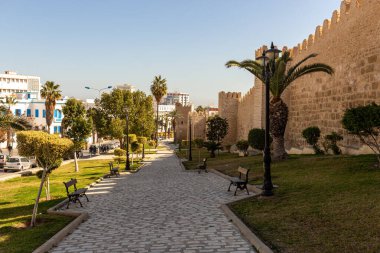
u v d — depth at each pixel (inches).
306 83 1173.1
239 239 325.1
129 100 2335.1
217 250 295.1
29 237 359.9
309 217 358.6
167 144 3816.4
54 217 452.8
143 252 298.7
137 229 375.2
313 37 1137.4
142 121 2375.7
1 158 1400.1
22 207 564.4
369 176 492.4
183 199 539.5
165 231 361.7
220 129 1637.6
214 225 377.4
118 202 539.5
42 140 431.8
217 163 1107.3
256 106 1496.1
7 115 1471.5
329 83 993.5
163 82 2997.0
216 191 601.3
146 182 780.0
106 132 2266.2
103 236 352.8
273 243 298.2
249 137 1118.4
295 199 441.7
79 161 1658.5
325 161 683.4
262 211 411.5
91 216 448.8
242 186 574.6
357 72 824.3
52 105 2021.4
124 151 1785.2
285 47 1432.1
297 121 1251.8
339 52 929.5
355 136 814.5
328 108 997.8
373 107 520.7
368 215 332.8
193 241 322.7
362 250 262.1
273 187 535.2
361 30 807.1
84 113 1306.6
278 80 820.0
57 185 825.5
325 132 1016.9
